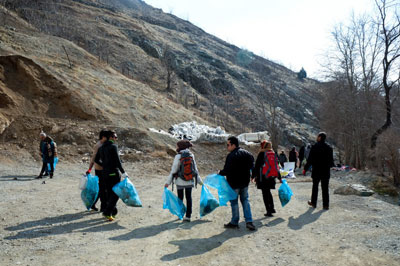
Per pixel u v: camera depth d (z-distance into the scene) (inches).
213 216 265.6
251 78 2829.7
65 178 458.3
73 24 2422.5
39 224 216.1
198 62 3120.1
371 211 280.1
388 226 224.8
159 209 288.0
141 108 1098.1
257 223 243.4
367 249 176.4
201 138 816.3
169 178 245.1
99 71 1321.4
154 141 725.9
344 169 677.9
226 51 4274.1
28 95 727.1
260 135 1005.8
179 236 203.0
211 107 2237.9
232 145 233.8
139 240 191.3
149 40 3038.9
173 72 2549.2
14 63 745.6
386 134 543.8
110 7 3646.7
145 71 2365.9
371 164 776.3
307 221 248.2
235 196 226.4
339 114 994.1
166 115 1168.2
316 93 1170.0
